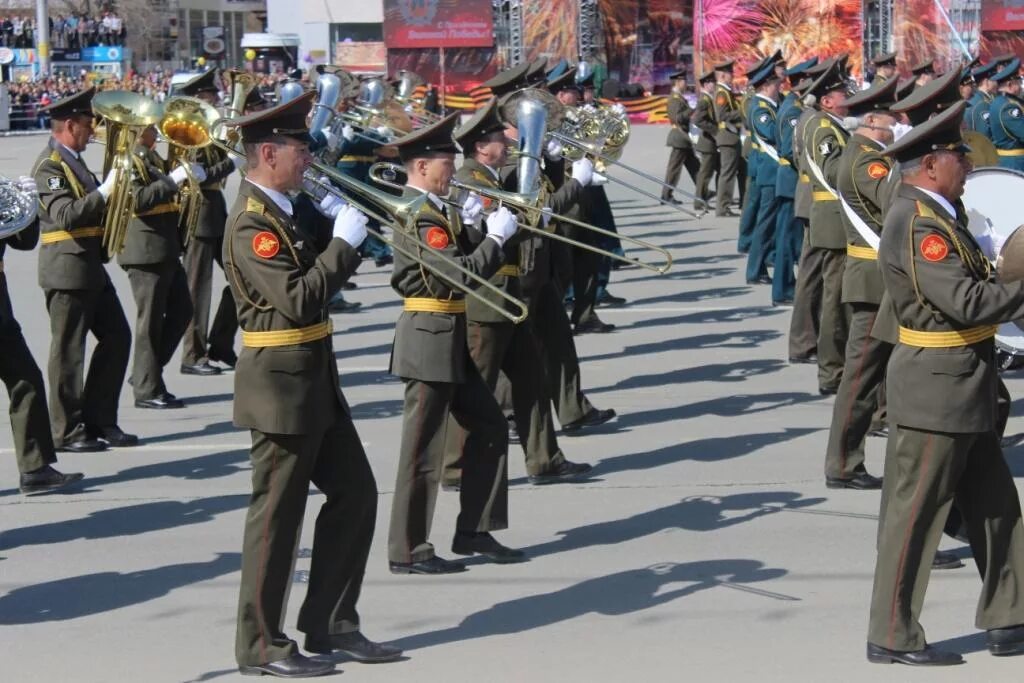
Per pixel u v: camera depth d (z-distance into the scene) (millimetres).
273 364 5449
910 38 29672
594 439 9336
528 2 36906
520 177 7895
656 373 11359
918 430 5465
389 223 6316
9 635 6211
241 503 8094
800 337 11555
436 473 6816
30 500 8219
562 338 9383
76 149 9000
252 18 61312
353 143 15617
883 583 5629
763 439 9242
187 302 10461
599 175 10070
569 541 7293
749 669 5629
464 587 6672
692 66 42969
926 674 5531
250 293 5434
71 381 9188
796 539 7227
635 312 14109
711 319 13641
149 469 8828
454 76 38188
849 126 9141
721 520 7562
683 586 6609
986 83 17953
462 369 6770
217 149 11203
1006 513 5648
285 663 5645
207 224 11398
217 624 6305
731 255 17875
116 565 7105
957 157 5414
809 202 11227
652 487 8203
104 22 52656
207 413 10281
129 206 8914
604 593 6551
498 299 7641
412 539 6836
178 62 58469
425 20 37750
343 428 5699
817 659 5715
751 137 17406
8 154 34312
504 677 5617
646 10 42906
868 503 7809
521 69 10242
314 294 5332
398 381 11250
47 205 8867
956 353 5406
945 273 5281
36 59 51125
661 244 19078
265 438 5516
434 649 5930
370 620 6277
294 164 5438
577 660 5773
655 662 5730
